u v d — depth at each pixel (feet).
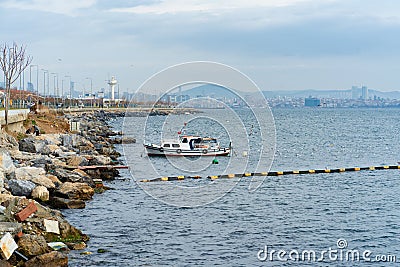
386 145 323.16
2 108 267.18
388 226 109.70
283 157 241.96
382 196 143.54
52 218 90.99
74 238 89.97
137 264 81.97
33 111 299.17
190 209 121.90
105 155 216.74
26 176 119.14
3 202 91.09
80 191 125.80
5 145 163.12
